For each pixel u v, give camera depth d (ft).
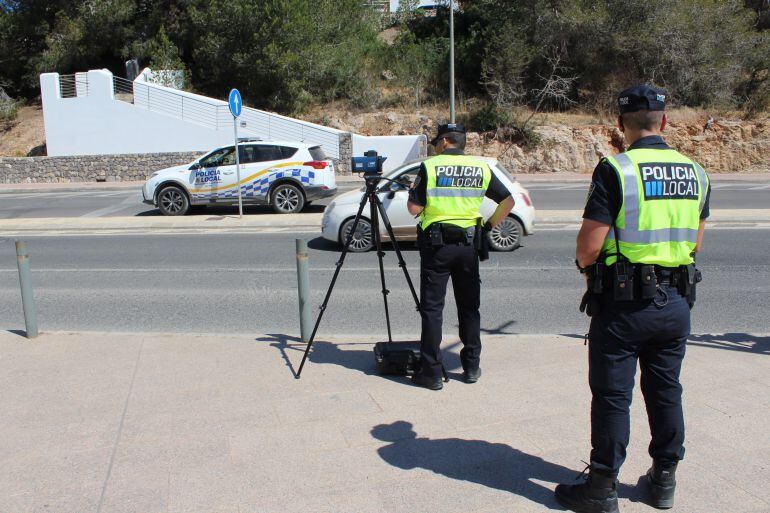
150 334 21.24
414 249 37.63
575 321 23.49
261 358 18.72
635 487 11.56
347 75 105.09
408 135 89.40
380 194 36.83
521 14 104.42
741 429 13.64
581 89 104.47
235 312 25.30
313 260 35.14
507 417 14.48
